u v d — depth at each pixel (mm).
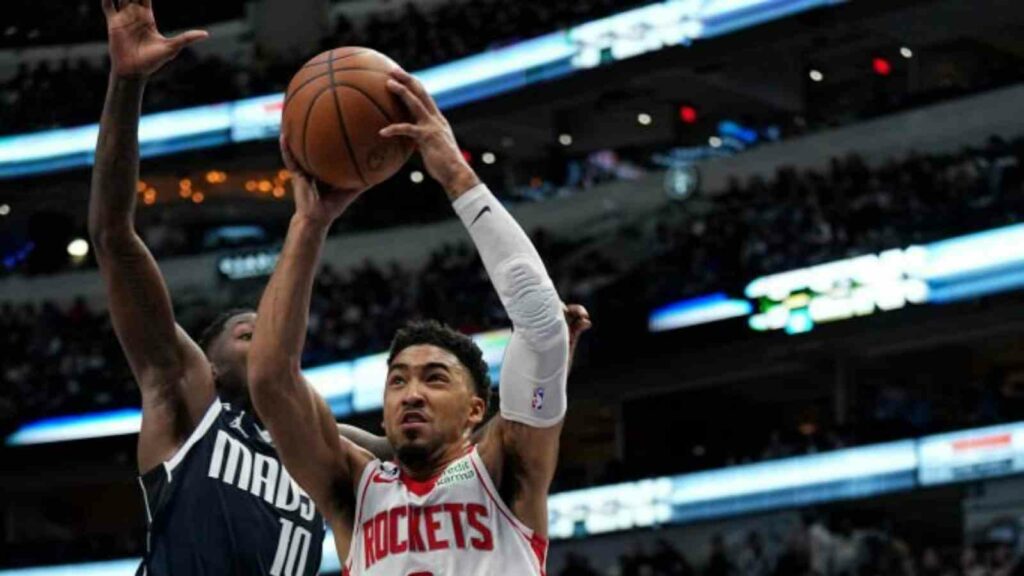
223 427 4625
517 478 3932
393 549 3918
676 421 24672
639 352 21781
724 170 24859
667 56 23547
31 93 28844
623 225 25453
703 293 21344
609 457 26062
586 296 22312
